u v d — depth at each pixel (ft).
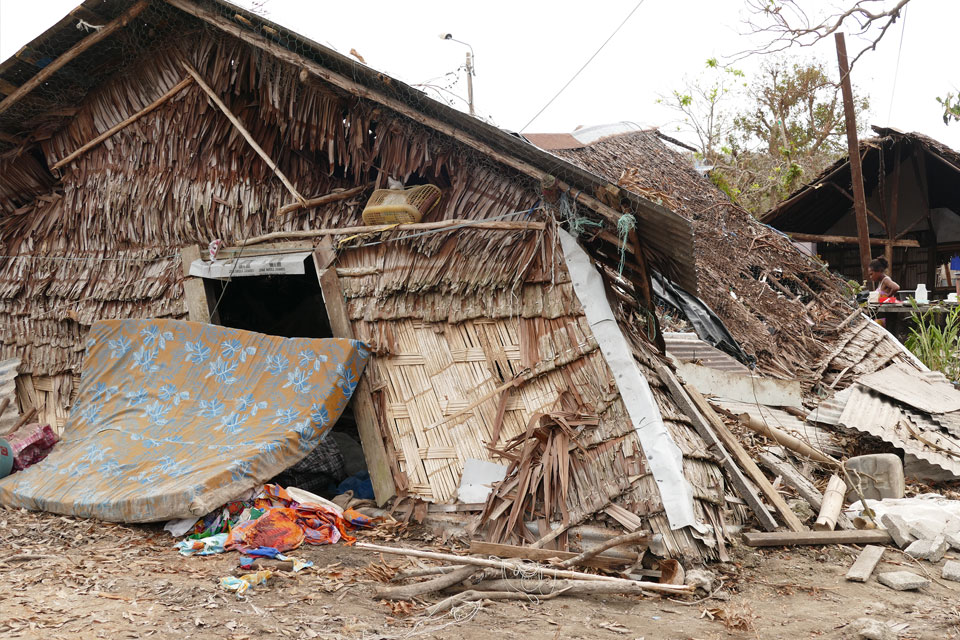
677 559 18.28
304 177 26.18
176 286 27.48
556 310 21.74
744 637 14.84
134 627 14.37
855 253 63.36
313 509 20.97
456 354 22.88
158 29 26.84
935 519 21.33
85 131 29.60
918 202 59.62
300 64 23.67
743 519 21.17
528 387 21.83
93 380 26.61
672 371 25.17
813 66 70.90
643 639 14.57
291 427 22.59
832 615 15.98
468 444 21.91
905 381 31.24
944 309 39.65
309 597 16.26
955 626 15.34
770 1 28.27
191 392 25.05
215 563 18.66
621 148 43.32
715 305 32.81
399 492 22.30
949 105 32.14
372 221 24.23
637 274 22.72
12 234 31.76
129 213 28.73
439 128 22.72
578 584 16.75
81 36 26.78
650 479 19.38
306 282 37.35
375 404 23.39
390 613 15.58
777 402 29.25
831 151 77.05
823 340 35.83
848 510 22.90
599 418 20.57
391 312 23.81
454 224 23.26
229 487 21.06
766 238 41.63
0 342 31.32
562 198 21.68
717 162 68.85
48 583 16.87
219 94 26.66
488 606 16.10
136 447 24.11
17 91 28.12
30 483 24.30
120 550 19.69
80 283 29.58
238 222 26.66
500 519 20.15
